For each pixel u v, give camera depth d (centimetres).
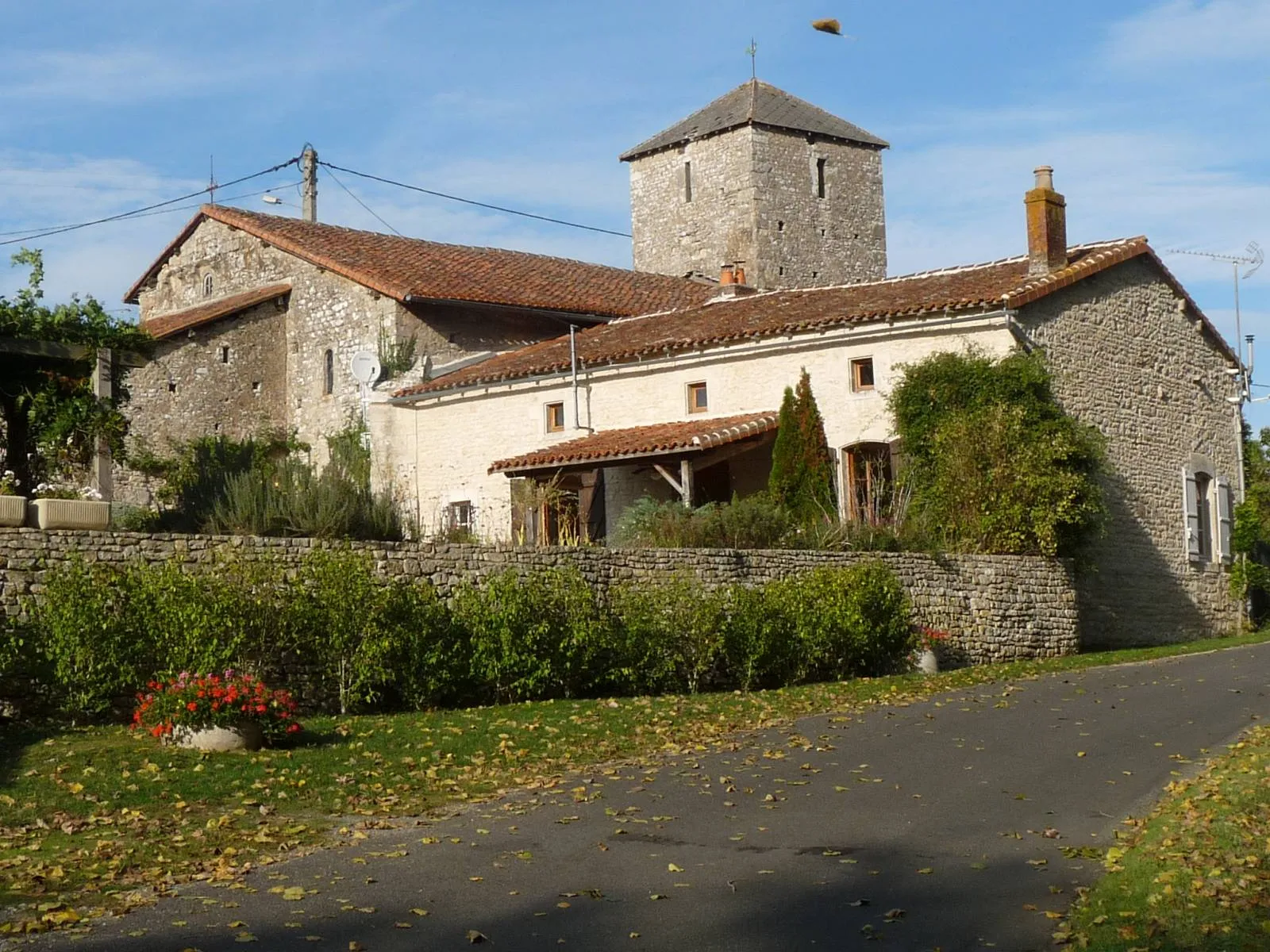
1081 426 2461
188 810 1024
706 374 2748
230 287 3778
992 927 753
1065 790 1096
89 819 984
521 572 1700
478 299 3359
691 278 4309
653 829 986
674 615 1739
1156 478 2777
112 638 1326
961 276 2759
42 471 1752
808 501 2472
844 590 1909
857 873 863
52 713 1325
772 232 4769
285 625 1438
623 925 760
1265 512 3678
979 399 2389
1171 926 723
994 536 2327
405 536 1928
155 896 809
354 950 711
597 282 3847
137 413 3319
